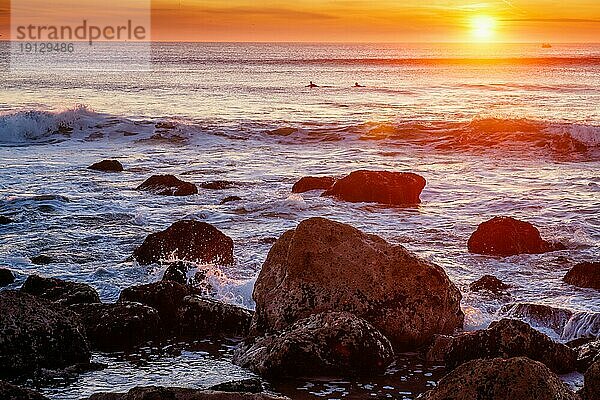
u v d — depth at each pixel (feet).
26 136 98.78
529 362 21.30
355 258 32.32
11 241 47.93
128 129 101.86
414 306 31.50
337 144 94.68
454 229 52.19
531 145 89.76
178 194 62.80
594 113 123.03
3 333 27.22
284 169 77.30
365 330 28.09
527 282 39.93
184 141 96.68
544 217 55.52
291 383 26.86
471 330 32.76
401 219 55.31
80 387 26.37
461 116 118.93
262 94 155.63
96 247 46.60
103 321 30.83
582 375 27.81
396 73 231.09
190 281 38.24
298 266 32.09
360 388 26.58
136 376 27.53
